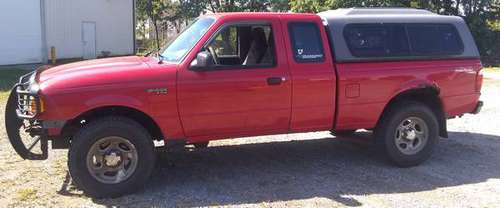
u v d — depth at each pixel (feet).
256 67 20.07
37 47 88.79
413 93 23.15
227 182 20.56
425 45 23.00
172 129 19.26
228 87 19.57
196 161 23.45
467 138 28.63
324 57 21.13
